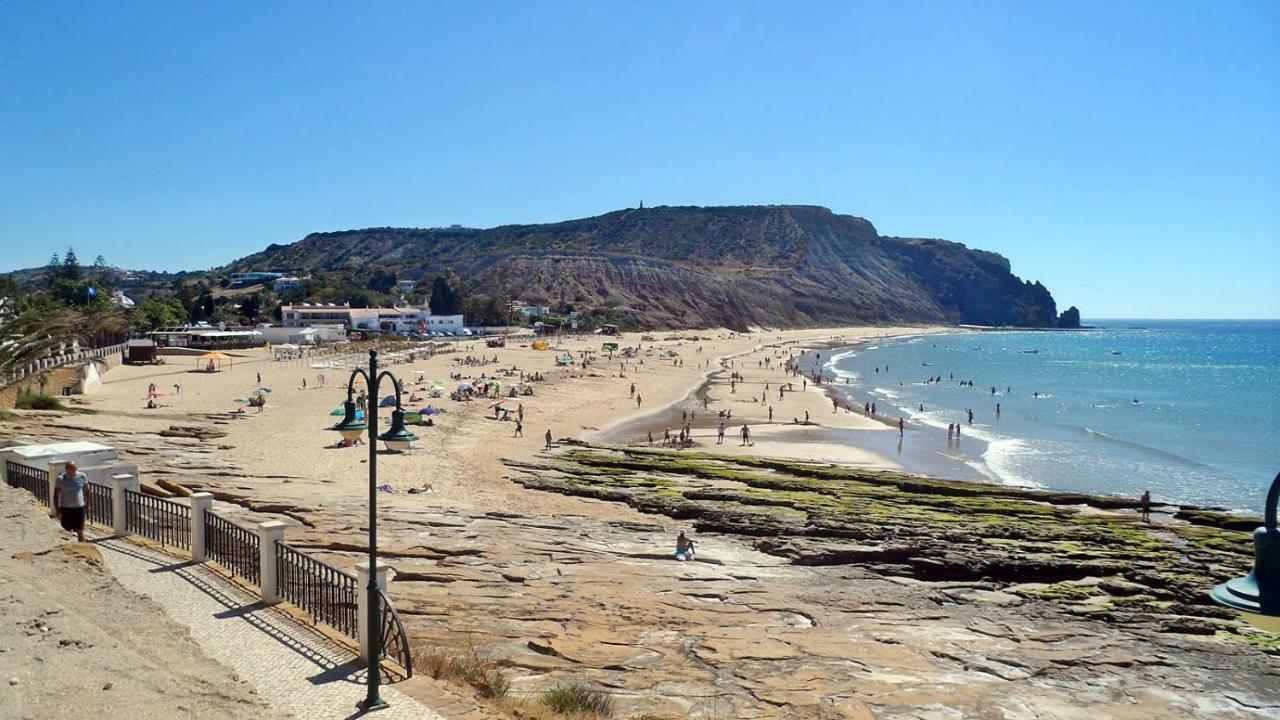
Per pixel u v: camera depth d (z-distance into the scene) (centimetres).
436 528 2461
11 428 3550
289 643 1139
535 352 11775
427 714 959
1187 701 1675
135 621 1091
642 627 1770
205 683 920
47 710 792
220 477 3056
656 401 7575
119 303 13125
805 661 1664
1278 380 11331
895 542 2694
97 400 5234
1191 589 2364
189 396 5928
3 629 966
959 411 7512
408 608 1697
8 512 1456
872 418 6806
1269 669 1859
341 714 945
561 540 2533
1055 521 3142
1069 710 1568
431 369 8888
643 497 3319
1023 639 1969
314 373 7869
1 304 6656
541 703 1196
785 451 5150
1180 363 14738
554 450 4700
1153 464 4991
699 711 1349
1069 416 7319
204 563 1454
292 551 1250
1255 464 5044
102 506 1703
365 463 3719
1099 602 2297
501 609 1766
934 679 1655
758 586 2247
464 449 4459
